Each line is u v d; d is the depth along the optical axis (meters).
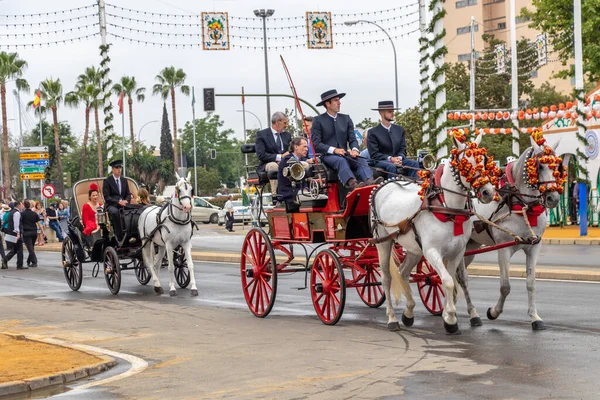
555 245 26.86
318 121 13.97
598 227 32.75
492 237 12.51
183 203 18.08
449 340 11.18
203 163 159.12
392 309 12.48
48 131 118.12
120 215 19.23
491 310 12.66
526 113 32.03
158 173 90.06
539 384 8.30
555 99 69.88
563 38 45.47
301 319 14.02
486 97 68.25
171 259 18.38
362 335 12.01
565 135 34.22
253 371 9.71
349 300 16.11
